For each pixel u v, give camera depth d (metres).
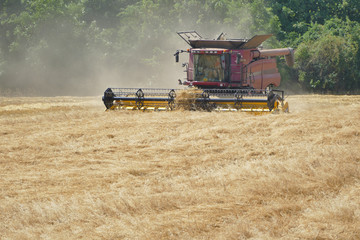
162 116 41.69
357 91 98.94
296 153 27.70
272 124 36.16
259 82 56.16
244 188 21.31
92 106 57.72
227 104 43.03
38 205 19.94
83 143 32.94
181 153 29.64
